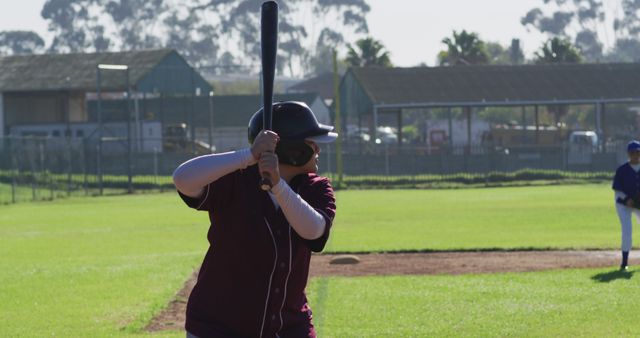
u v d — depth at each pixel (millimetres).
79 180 121125
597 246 46000
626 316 26859
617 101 160875
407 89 160375
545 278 34844
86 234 59062
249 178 12078
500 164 130625
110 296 31891
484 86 162500
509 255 43406
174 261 42094
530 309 28219
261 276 12148
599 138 151000
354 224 63531
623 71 166625
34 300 31375
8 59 173875
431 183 123875
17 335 25625
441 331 25094
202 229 61938
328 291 32000
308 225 11750
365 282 34500
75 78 166125
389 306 29125
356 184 122812
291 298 12383
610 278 34375
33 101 171875
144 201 98188
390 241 50531
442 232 56156
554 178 126500
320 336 24531
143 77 163750
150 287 33781
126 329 26188
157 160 132375
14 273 38656
